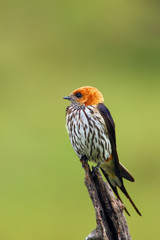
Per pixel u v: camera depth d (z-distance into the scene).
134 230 15.45
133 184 17.62
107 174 8.84
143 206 16.38
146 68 32.16
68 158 18.58
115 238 6.94
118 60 33.22
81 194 16.67
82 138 8.45
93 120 8.40
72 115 8.56
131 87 27.81
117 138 21.05
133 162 19.23
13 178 17.83
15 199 16.73
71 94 8.66
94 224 15.45
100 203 7.02
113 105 25.06
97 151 8.55
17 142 20.20
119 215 6.91
